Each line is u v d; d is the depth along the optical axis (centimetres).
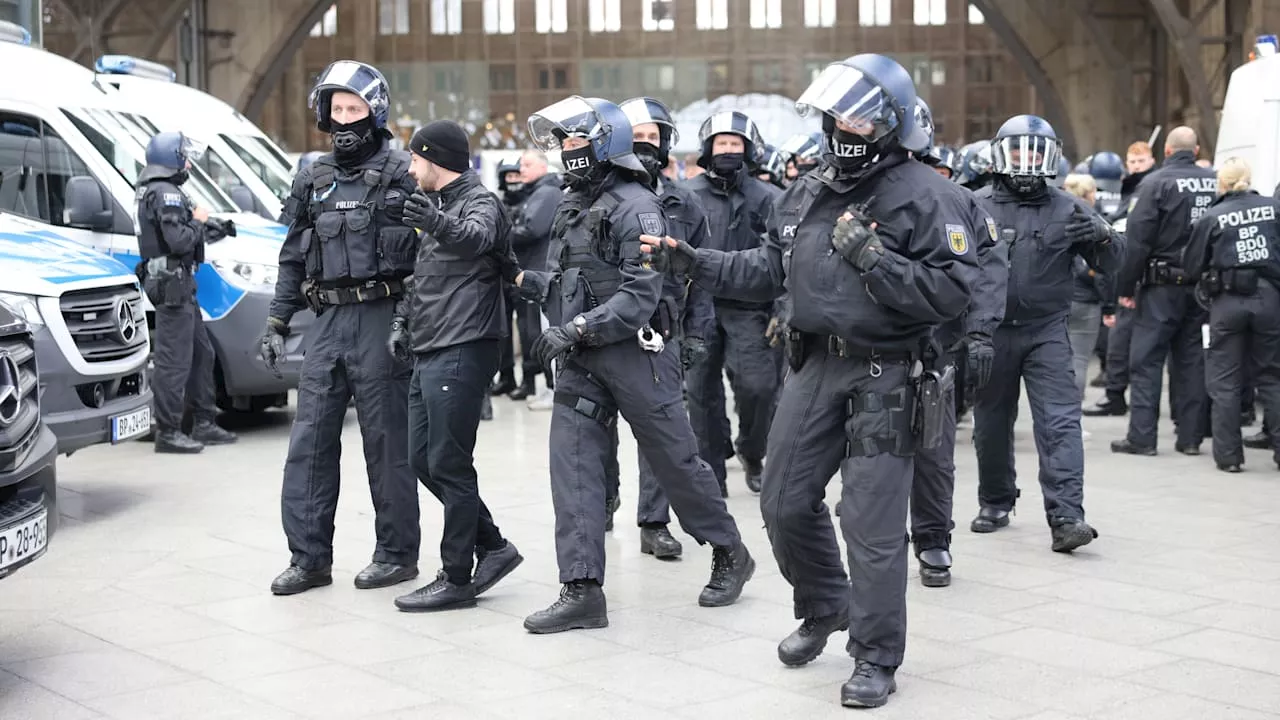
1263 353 929
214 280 1062
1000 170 682
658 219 538
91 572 644
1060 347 688
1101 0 3584
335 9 4809
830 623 489
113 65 1202
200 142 1195
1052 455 678
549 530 733
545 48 4828
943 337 603
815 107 429
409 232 587
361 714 446
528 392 1368
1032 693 464
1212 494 846
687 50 4750
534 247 1086
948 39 4675
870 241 425
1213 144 2945
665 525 671
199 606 582
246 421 1188
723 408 780
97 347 765
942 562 611
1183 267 946
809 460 462
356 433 1122
